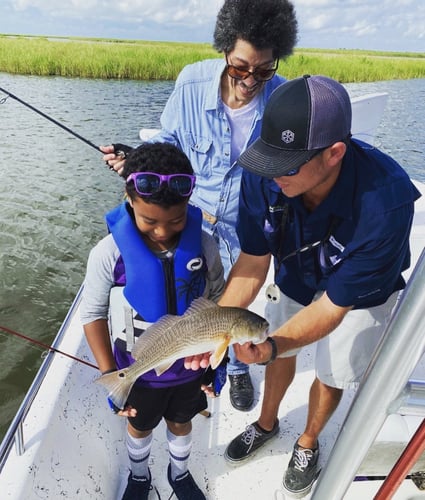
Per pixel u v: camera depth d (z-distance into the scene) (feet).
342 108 4.11
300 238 5.12
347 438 3.39
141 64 68.28
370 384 3.08
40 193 27.07
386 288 5.05
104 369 5.18
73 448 5.72
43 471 5.08
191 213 5.14
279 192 4.94
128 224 4.83
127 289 4.98
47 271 20.29
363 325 5.53
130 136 37.58
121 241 4.84
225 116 6.91
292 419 7.61
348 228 4.64
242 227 5.66
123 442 6.94
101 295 5.12
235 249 7.79
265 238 5.62
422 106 53.62
